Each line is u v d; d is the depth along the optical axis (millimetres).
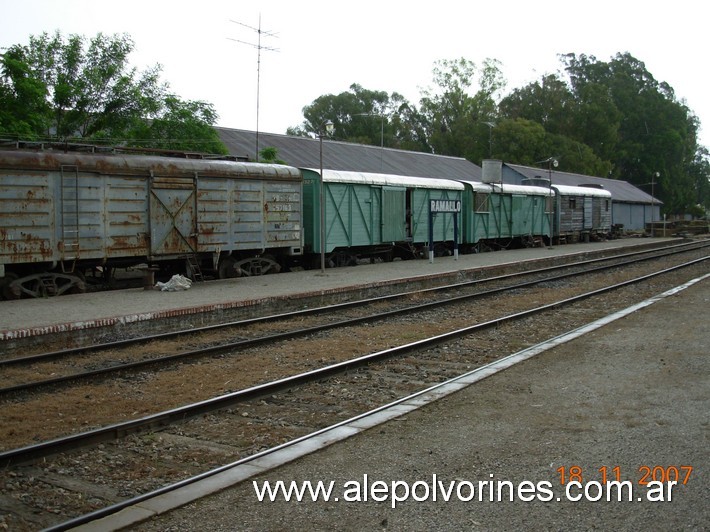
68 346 12156
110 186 17797
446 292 20594
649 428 6562
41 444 6312
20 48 25453
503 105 93500
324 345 12125
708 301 15891
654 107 97188
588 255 35875
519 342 12531
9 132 22031
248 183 21453
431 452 6020
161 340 12352
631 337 11430
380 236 28016
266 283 19891
